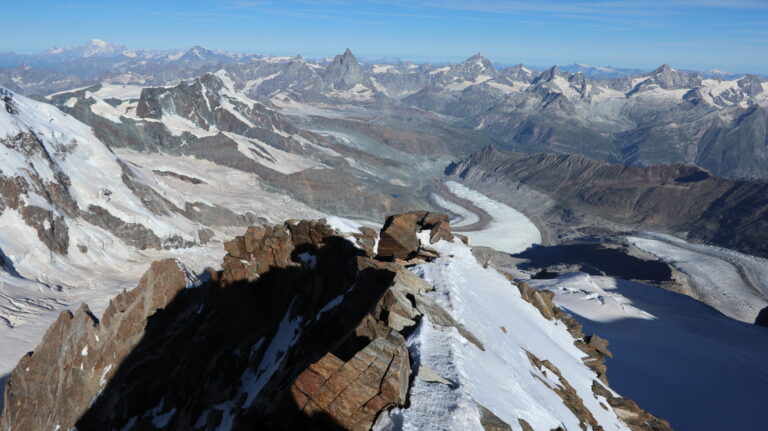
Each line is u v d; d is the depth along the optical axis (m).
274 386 28.50
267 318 46.75
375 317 24.45
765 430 68.69
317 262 45.81
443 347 21.47
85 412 45.59
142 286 58.72
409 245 42.56
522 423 19.02
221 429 36.44
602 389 36.19
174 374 43.75
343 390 17.23
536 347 34.19
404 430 15.40
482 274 42.66
